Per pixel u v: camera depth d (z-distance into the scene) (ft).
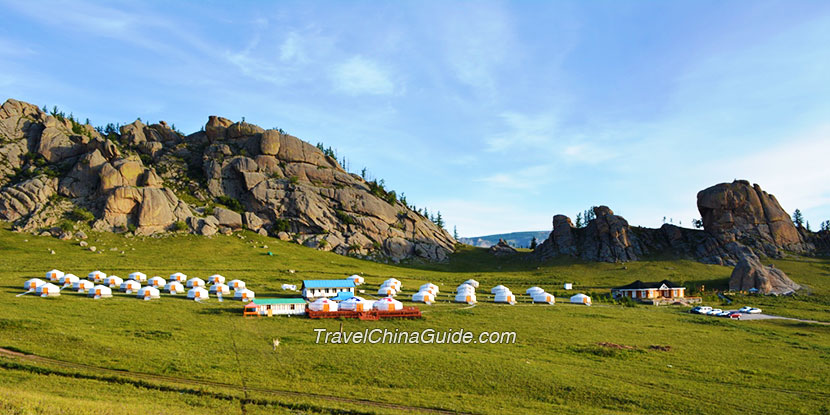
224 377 139.64
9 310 212.84
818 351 203.31
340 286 331.77
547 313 292.61
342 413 116.37
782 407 132.05
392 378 146.51
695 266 533.14
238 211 614.75
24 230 470.80
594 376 155.53
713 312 306.55
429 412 120.06
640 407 130.00
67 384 122.52
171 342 178.60
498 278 504.02
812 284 446.19
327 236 599.57
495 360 170.40
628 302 352.49
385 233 645.10
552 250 643.04
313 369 152.87
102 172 545.44
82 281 302.04
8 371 129.08
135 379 131.54
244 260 471.62
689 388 146.10
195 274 387.75
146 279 357.82
